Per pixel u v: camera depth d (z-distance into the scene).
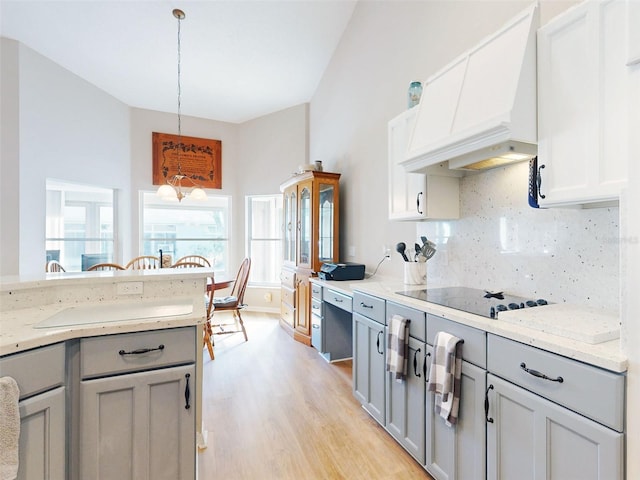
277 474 1.71
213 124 5.42
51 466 1.18
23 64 3.52
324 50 4.03
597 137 1.17
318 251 3.69
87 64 3.96
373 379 2.15
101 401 1.28
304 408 2.37
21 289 1.56
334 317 3.25
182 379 1.39
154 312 1.50
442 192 2.17
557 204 1.35
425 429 1.67
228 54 3.93
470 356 1.41
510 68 1.43
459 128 1.60
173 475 1.38
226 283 3.56
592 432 0.98
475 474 1.38
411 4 2.69
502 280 1.94
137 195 4.93
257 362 3.22
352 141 3.66
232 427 2.12
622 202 0.96
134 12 3.25
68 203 4.31
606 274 1.43
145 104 4.91
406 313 1.82
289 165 5.05
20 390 1.10
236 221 5.56
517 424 1.21
